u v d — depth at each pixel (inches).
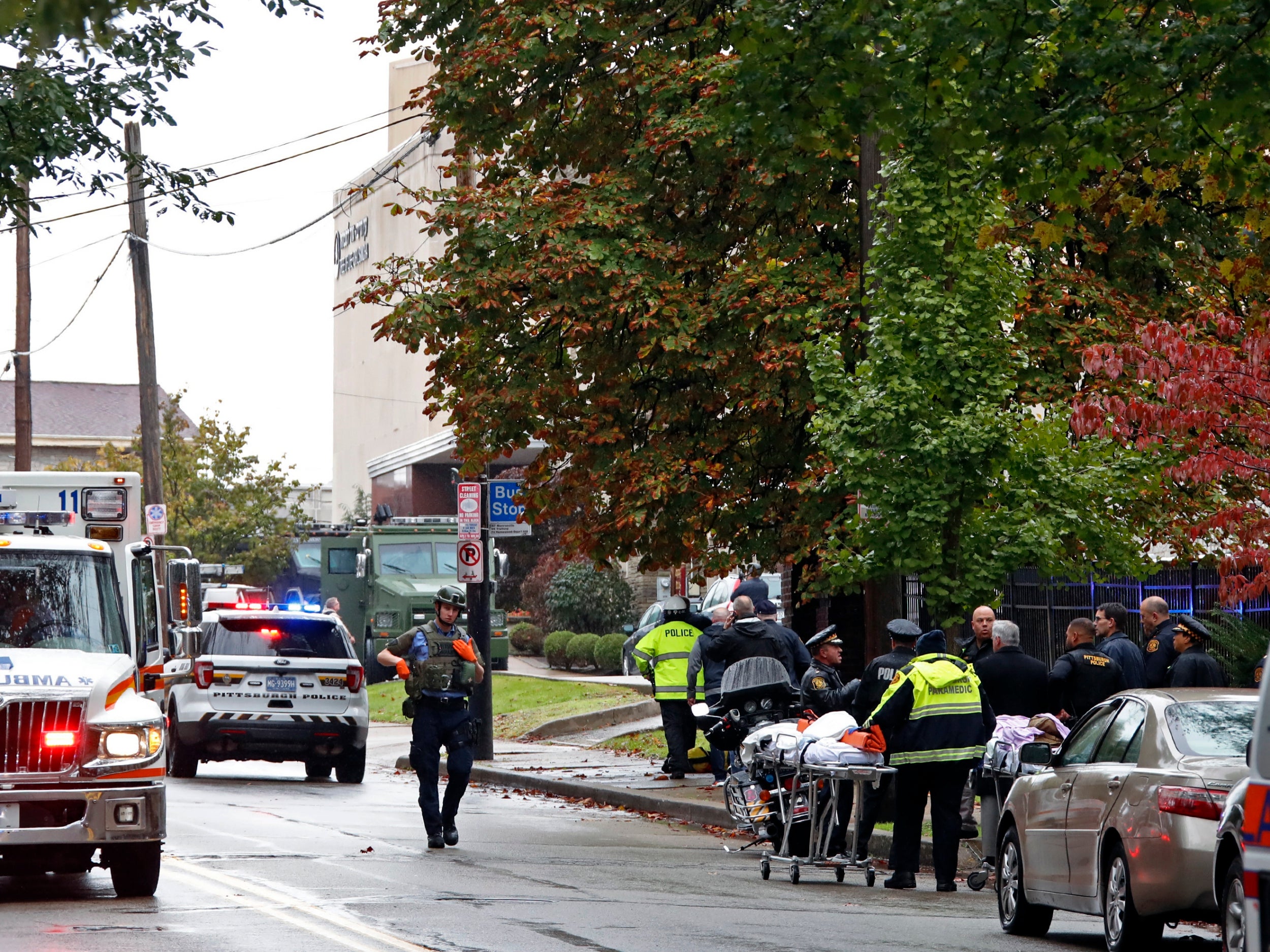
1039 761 1141.7
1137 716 1063.0
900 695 1344.7
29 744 1112.8
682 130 1952.5
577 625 4766.2
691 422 2076.8
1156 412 1338.6
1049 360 1907.0
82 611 1256.8
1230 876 875.4
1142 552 1768.0
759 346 1940.2
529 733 2883.9
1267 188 1280.8
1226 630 1784.0
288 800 1955.0
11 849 1181.1
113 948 911.0
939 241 1601.9
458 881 1245.1
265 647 2257.6
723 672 1815.9
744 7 1145.4
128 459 6102.4
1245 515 1369.3
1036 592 2313.0
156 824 1131.9
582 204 1982.0
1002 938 1124.5
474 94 2124.8
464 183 2222.0
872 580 1721.2
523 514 2191.2
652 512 2057.1
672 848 1600.6
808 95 1170.0
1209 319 1398.9
